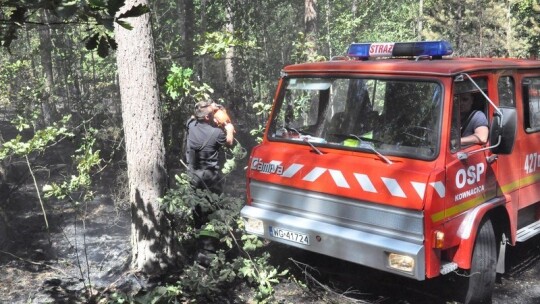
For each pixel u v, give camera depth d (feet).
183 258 17.46
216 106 18.52
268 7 52.85
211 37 23.89
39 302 15.33
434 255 13.30
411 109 14.21
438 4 75.15
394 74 14.67
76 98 39.99
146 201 16.57
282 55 51.52
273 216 16.02
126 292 15.66
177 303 14.66
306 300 16.08
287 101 16.96
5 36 7.14
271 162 16.35
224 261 17.12
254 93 48.32
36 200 25.76
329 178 14.80
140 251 16.78
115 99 36.60
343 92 15.62
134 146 16.40
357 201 14.30
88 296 15.78
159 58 27.20
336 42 56.59
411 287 17.01
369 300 16.29
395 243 13.44
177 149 26.48
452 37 73.00
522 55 66.54
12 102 43.09
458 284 16.24
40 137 19.44
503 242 16.44
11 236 20.92
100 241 21.27
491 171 15.43
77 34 41.70
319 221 15.20
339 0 60.59
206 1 43.70
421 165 13.66
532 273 18.57
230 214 16.55
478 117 15.16
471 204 14.56
